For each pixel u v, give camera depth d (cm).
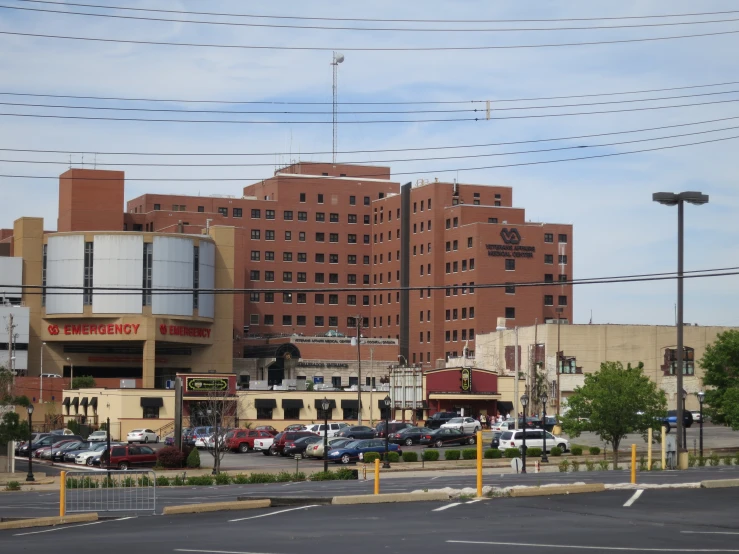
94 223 15462
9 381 6906
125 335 13400
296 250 19262
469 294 16462
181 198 18875
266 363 15350
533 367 11444
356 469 6000
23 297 13675
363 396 11950
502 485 3856
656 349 12325
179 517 2917
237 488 4856
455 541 2173
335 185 19600
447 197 17488
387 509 2884
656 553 1964
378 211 19425
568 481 3959
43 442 8975
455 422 9819
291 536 2323
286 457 8188
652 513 2647
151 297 13525
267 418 11394
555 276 17238
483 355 13538
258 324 18825
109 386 13225
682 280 4525
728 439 8900
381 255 19212
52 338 13662
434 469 6475
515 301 16375
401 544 2145
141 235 13512
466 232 16662
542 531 2314
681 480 3872
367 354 16950
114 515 3109
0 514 3278
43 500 4125
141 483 3606
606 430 6775
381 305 19100
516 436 7844
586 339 12150
